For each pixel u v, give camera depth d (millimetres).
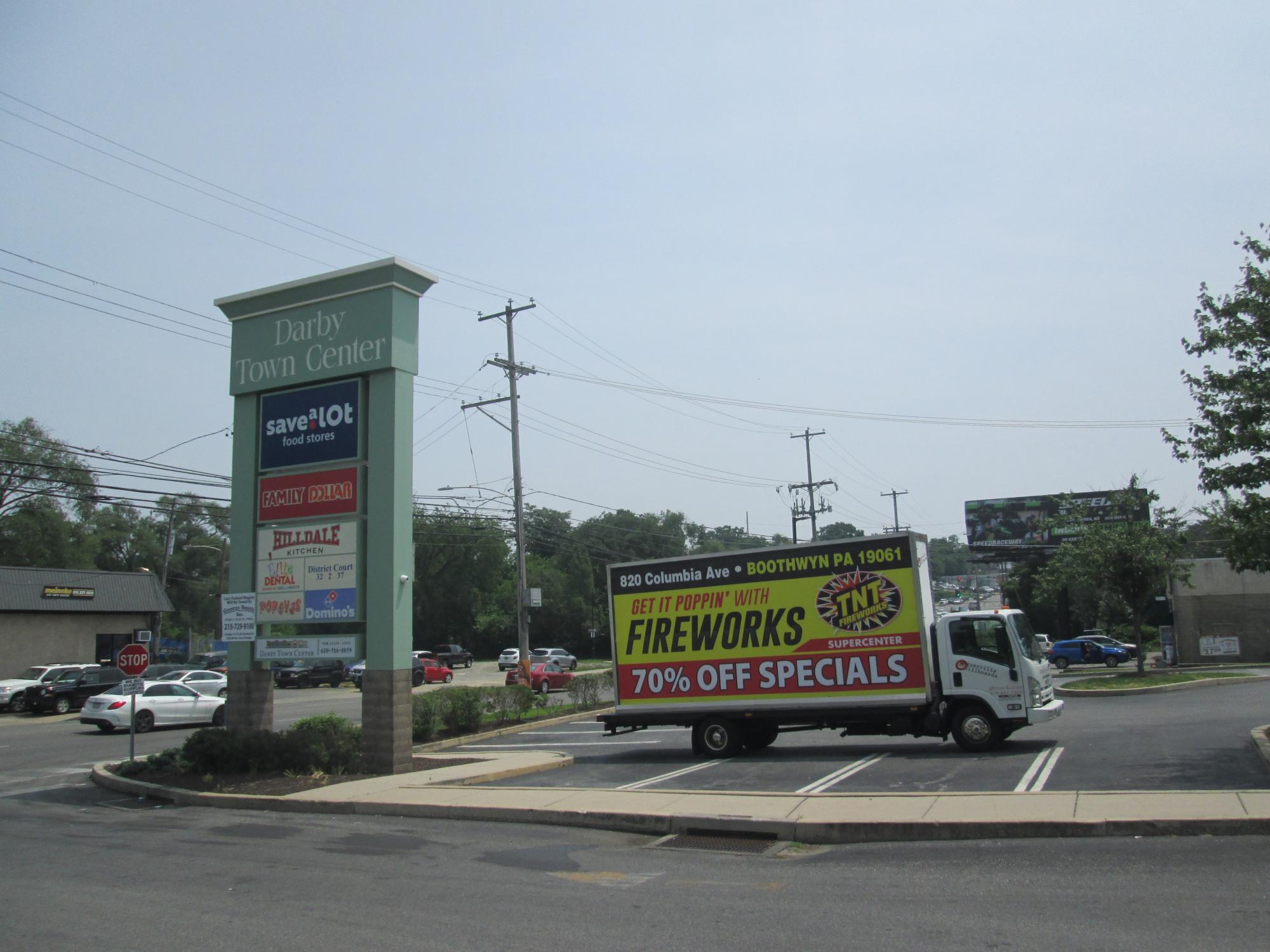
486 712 25656
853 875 8422
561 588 84312
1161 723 18672
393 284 16969
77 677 35125
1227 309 14445
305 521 17438
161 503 51781
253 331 18391
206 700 28547
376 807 12797
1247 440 14156
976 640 15938
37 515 60781
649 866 9164
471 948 6484
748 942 6484
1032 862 8477
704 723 17672
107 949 6609
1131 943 6129
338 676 51656
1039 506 61625
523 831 11156
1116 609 56094
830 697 16734
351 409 17109
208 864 9586
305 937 6832
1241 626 42312
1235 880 7465
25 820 12969
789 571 17312
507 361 37219
